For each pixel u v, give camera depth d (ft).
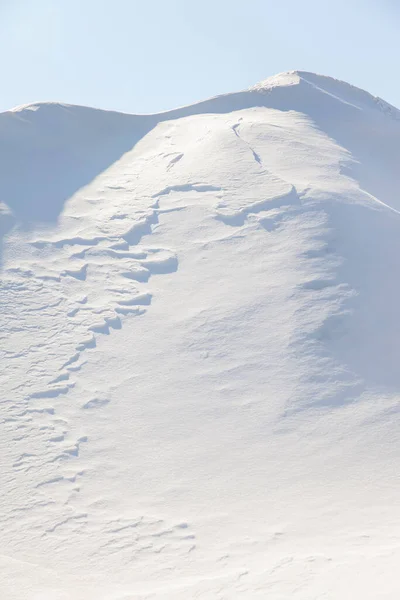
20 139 133.28
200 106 152.87
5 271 102.53
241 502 66.74
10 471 72.13
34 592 57.98
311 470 69.97
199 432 76.07
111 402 81.25
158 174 126.11
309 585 54.85
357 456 71.36
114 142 140.97
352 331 88.89
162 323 93.20
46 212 116.78
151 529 64.39
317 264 99.60
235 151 127.65
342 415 77.05
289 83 157.58
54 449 74.74
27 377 84.64
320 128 145.18
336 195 115.24
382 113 165.68
